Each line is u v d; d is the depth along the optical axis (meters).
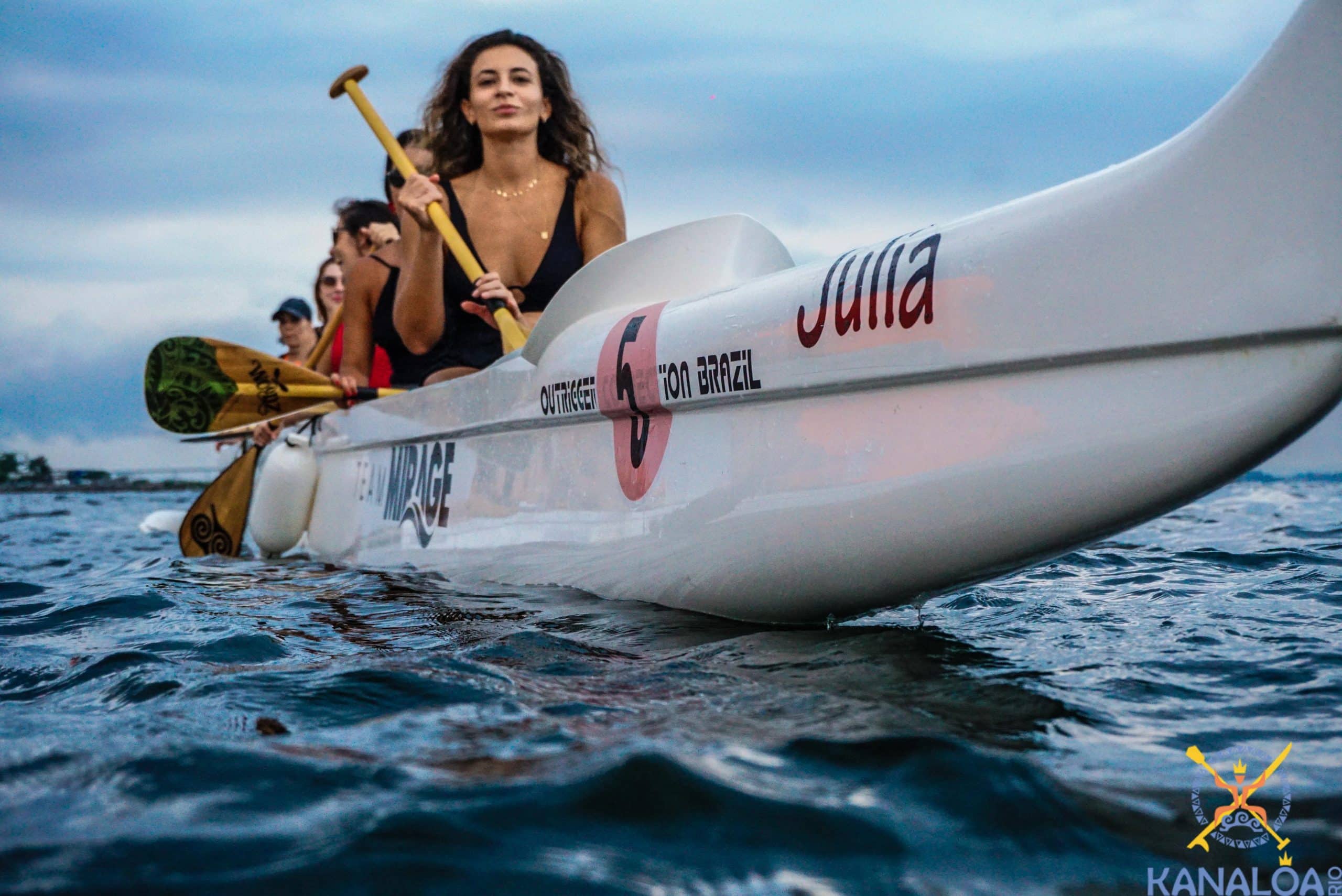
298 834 1.08
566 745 1.37
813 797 1.16
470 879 0.98
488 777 1.24
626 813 1.12
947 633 2.18
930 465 1.88
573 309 2.90
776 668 1.86
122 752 1.35
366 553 4.07
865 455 1.99
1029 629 2.21
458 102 4.36
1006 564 1.87
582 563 2.77
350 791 1.20
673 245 2.77
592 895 0.96
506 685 1.74
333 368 6.91
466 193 4.30
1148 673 1.78
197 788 1.21
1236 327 1.48
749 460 2.25
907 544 1.95
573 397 2.79
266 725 1.51
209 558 4.52
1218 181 1.49
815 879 0.99
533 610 2.58
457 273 4.30
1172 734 1.43
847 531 2.04
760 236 2.76
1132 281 1.58
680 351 2.38
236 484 5.09
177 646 2.19
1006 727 1.47
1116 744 1.39
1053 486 1.72
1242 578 2.90
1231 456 1.54
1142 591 2.71
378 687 1.72
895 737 1.34
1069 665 1.85
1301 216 1.42
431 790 1.19
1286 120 1.43
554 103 4.28
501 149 4.20
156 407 4.80
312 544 4.71
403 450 3.91
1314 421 1.49
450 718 1.53
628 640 2.15
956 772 1.22
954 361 1.80
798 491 2.13
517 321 3.63
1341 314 1.40
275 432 4.93
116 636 2.38
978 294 1.76
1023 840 1.07
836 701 1.60
